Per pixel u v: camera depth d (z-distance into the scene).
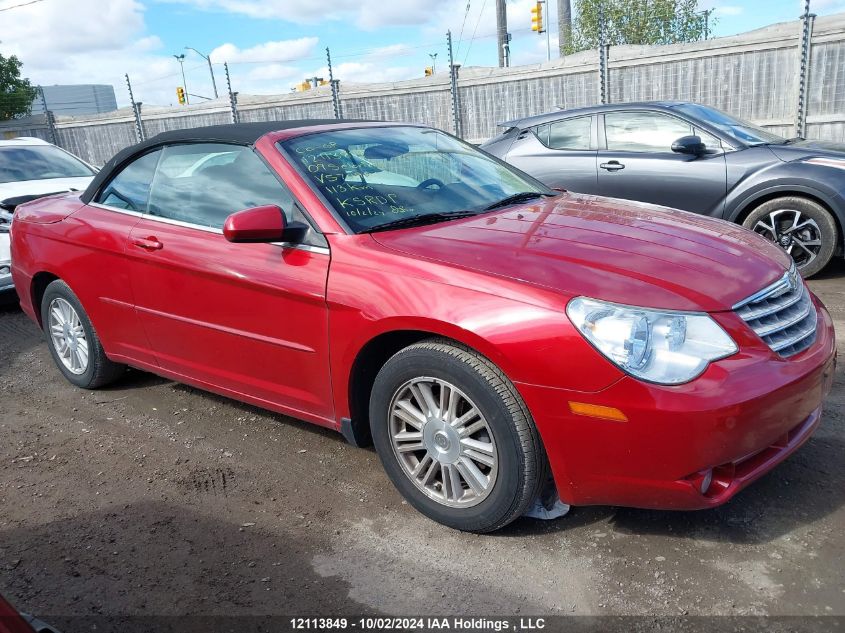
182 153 3.72
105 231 3.88
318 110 16.34
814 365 2.54
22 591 2.59
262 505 3.10
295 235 3.01
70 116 19.91
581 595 2.42
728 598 2.35
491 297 2.52
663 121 6.77
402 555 2.70
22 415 4.23
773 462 2.55
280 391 3.27
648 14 23.11
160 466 3.50
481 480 2.68
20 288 4.67
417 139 3.95
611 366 2.32
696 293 2.47
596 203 3.61
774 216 6.22
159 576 2.64
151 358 3.89
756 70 11.59
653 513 2.84
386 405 2.86
